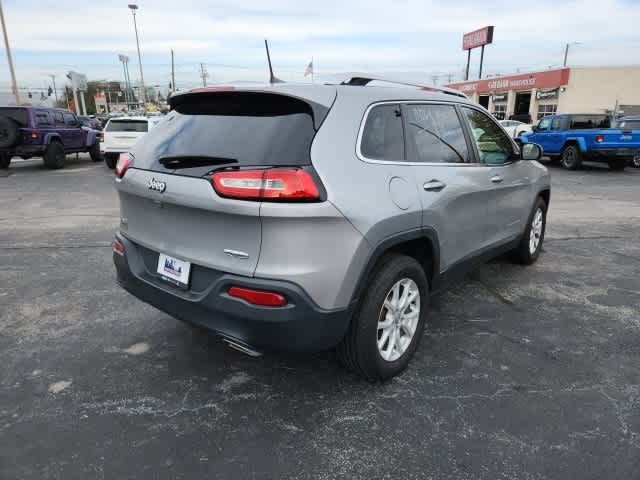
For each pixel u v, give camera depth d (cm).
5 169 1492
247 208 222
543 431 254
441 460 233
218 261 241
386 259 283
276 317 229
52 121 1505
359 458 233
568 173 1429
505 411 270
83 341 347
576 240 643
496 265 528
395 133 291
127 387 291
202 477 221
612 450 240
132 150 304
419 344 346
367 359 275
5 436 246
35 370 308
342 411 270
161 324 376
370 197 253
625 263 542
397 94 303
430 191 301
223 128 259
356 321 268
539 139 1619
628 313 405
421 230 292
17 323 375
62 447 238
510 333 366
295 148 234
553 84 3309
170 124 292
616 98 3231
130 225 299
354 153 255
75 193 1020
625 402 280
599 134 1391
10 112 1397
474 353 335
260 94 257
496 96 4019
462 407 274
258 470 225
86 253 564
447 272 342
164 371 309
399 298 297
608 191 1083
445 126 342
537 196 499
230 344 257
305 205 224
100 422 258
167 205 260
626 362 326
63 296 431
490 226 400
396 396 284
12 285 457
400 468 227
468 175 348
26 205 874
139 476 221
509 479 221
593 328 376
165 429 253
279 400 279
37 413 264
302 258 228
